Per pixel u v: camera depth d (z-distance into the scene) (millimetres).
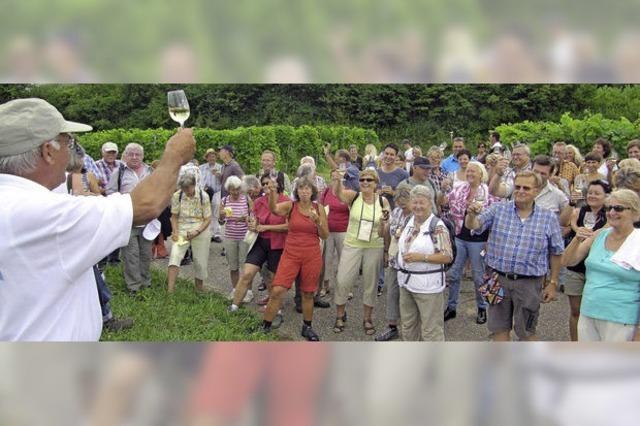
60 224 1179
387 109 19250
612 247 2988
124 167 6254
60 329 1234
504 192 5324
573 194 5266
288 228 4863
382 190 5988
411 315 4172
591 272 3066
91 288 1417
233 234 6035
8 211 1164
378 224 4914
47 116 1295
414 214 4043
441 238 3924
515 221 3508
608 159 6508
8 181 1256
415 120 19203
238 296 5516
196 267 6199
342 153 7070
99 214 1209
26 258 1177
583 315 3096
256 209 5422
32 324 1199
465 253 5152
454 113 18625
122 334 4789
